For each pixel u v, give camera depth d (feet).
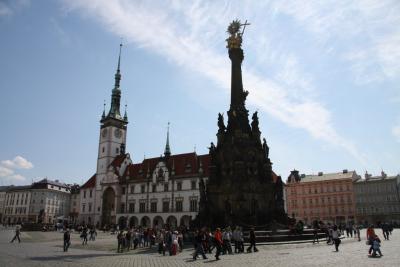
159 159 382.42
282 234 144.97
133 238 140.36
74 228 365.81
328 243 137.28
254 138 178.81
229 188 163.12
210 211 164.45
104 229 364.58
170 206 358.84
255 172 168.66
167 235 115.75
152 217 368.68
